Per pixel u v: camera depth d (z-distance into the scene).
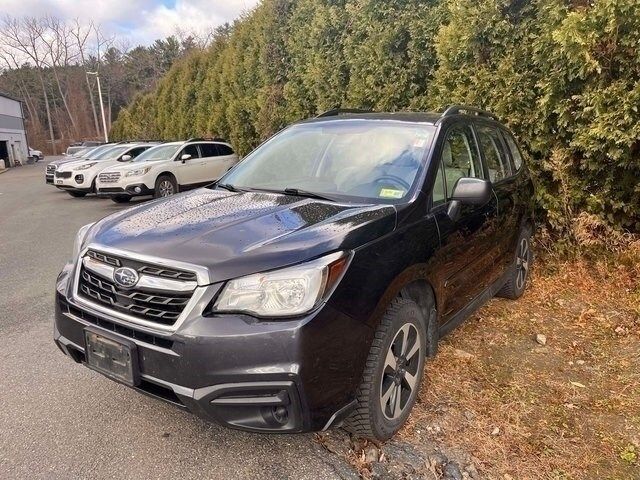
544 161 5.54
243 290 2.16
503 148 4.55
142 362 2.27
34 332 4.21
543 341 3.96
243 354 2.09
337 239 2.37
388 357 2.58
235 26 16.00
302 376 2.10
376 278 2.43
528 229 4.91
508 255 4.37
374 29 7.97
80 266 2.62
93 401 3.08
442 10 7.15
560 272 5.39
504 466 2.54
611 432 2.83
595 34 4.57
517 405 3.07
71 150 37.12
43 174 30.02
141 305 2.30
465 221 3.35
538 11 5.45
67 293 2.63
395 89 7.74
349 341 2.28
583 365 3.60
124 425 2.83
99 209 12.49
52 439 2.70
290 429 2.16
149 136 26.50
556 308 4.66
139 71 75.50
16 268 6.42
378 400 2.52
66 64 72.12
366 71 8.25
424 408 3.02
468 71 6.16
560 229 5.59
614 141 4.75
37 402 3.07
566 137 5.45
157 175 12.65
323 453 2.60
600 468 2.54
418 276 2.75
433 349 3.07
